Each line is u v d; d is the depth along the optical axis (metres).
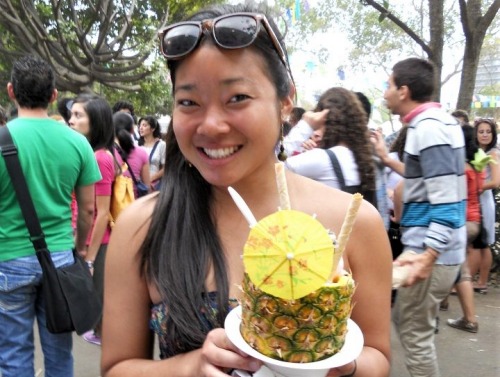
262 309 0.88
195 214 1.17
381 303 1.21
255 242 0.87
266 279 0.83
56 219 2.59
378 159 3.03
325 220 1.20
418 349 2.85
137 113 15.80
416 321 2.83
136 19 13.32
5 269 2.47
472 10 6.12
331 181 2.56
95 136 3.49
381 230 1.23
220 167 1.06
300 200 1.23
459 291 4.39
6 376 2.49
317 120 2.86
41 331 2.71
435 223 2.55
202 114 1.04
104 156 3.44
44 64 2.60
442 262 2.70
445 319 4.64
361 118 2.76
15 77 2.55
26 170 2.47
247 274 0.92
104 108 3.52
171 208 1.17
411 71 2.85
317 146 2.91
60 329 2.50
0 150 2.41
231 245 1.17
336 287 0.88
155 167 6.10
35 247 2.47
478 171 4.71
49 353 2.71
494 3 6.00
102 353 1.21
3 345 2.52
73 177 2.67
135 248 1.20
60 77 11.87
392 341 4.16
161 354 1.17
